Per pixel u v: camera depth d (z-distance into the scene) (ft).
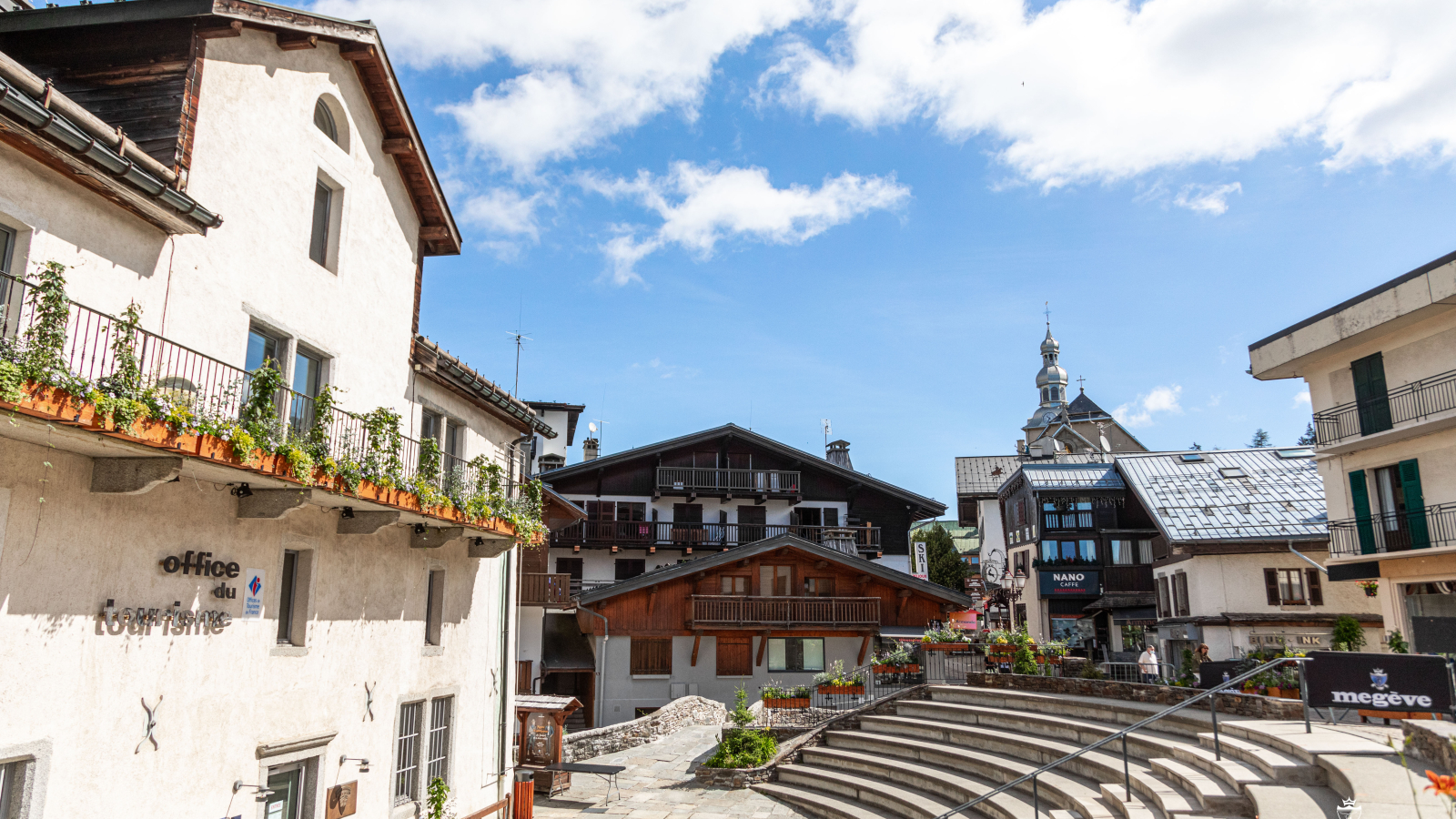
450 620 48.70
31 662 24.17
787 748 66.44
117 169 25.76
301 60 37.06
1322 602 95.55
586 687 100.78
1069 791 42.98
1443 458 69.82
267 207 34.53
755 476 131.95
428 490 38.68
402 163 44.88
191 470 28.71
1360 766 31.55
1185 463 123.44
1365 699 37.55
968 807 45.88
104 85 31.09
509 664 56.49
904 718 64.69
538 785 62.08
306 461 30.35
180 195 27.91
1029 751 51.83
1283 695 46.98
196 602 30.01
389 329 43.42
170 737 28.71
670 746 79.92
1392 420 73.26
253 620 32.76
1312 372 83.41
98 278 26.91
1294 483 111.14
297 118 36.65
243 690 32.09
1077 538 142.00
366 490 34.50
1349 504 79.10
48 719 24.58
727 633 96.84
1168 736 45.65
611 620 95.96
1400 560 72.95
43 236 25.17
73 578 25.54
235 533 31.99
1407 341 72.49
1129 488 140.97
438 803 44.68
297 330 36.04
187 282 30.37
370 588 40.68
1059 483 143.84
